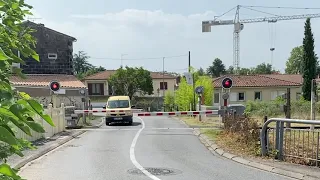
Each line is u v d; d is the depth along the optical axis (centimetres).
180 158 1155
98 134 1912
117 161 1099
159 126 2438
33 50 263
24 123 173
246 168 984
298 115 2805
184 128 2244
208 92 3997
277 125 1042
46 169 973
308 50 4572
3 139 159
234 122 1598
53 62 4184
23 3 244
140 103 6231
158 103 6328
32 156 1121
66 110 2277
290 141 1034
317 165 941
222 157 1172
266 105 3312
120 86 6462
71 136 1758
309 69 4550
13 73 232
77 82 3919
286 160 1021
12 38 250
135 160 1116
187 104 3850
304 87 4584
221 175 899
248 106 3316
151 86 6750
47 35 4156
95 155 1212
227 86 2103
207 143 1503
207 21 8119
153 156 1194
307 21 4612
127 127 2378
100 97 6888
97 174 915
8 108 164
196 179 856
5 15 243
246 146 1245
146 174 912
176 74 8081
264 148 1094
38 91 3266
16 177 164
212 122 2639
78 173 927
